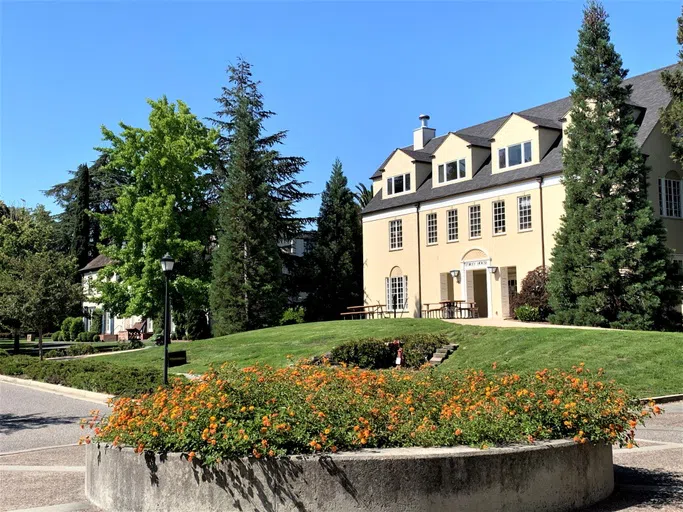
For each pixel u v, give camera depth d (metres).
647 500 6.78
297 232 48.94
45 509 6.82
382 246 38.44
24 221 54.72
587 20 25.94
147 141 35.06
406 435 6.43
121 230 35.50
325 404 6.71
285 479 5.89
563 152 26.20
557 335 20.02
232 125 47.12
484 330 22.83
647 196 26.47
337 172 49.12
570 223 25.45
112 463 6.77
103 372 19.69
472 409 6.91
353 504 5.80
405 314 36.47
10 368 24.34
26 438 11.84
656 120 27.11
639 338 18.44
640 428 11.20
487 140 34.41
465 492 5.96
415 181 36.91
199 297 36.00
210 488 6.07
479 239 32.06
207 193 46.81
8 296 29.42
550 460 6.41
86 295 34.66
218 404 6.55
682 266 26.42
